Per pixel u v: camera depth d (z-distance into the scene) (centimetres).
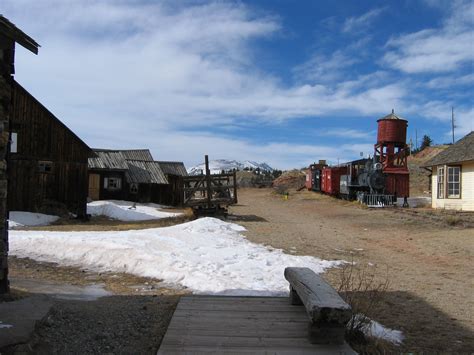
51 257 1139
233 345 503
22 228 1761
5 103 678
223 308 643
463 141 2752
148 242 1202
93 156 2414
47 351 489
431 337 605
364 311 682
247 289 798
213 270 945
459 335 616
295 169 7325
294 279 622
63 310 621
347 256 1228
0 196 657
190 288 839
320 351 489
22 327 501
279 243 1420
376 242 1511
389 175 3250
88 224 2039
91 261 1087
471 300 791
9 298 655
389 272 1028
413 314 703
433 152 6334
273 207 3291
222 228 1627
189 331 546
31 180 2175
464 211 2386
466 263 1142
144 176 3706
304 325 570
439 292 843
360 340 549
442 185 2723
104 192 3497
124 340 545
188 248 1175
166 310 669
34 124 2189
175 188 3875
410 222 2058
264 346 500
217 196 2242
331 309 496
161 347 496
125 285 874
